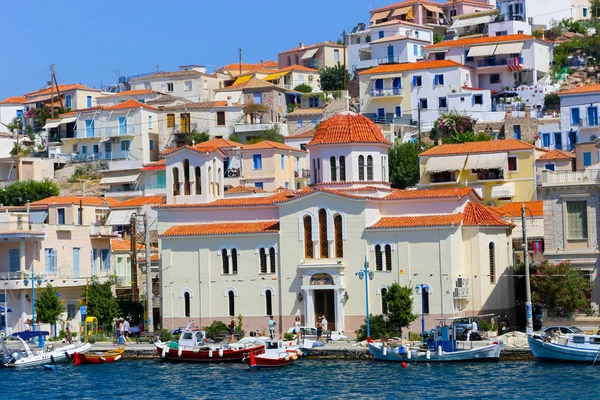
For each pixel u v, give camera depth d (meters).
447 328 114.00
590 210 117.62
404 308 122.50
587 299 117.62
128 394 103.06
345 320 129.75
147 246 132.75
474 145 173.50
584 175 117.81
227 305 134.88
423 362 113.50
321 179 136.38
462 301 126.94
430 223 126.62
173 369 117.06
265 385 104.88
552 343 109.62
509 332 121.00
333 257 130.75
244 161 188.75
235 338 131.00
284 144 198.00
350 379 105.69
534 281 117.88
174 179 142.50
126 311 144.25
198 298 135.88
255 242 134.12
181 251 137.00
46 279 140.12
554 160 167.12
